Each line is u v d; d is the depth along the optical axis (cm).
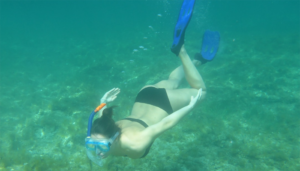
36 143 450
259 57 862
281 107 490
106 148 177
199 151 385
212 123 445
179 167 358
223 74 702
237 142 397
